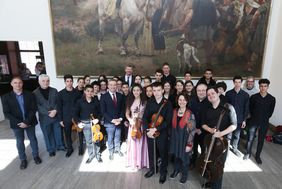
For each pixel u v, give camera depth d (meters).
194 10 5.40
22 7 5.55
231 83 5.92
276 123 5.64
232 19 5.47
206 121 2.92
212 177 2.84
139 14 5.45
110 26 5.57
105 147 4.54
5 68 7.59
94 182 3.35
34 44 7.61
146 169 3.70
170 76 4.91
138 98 3.50
